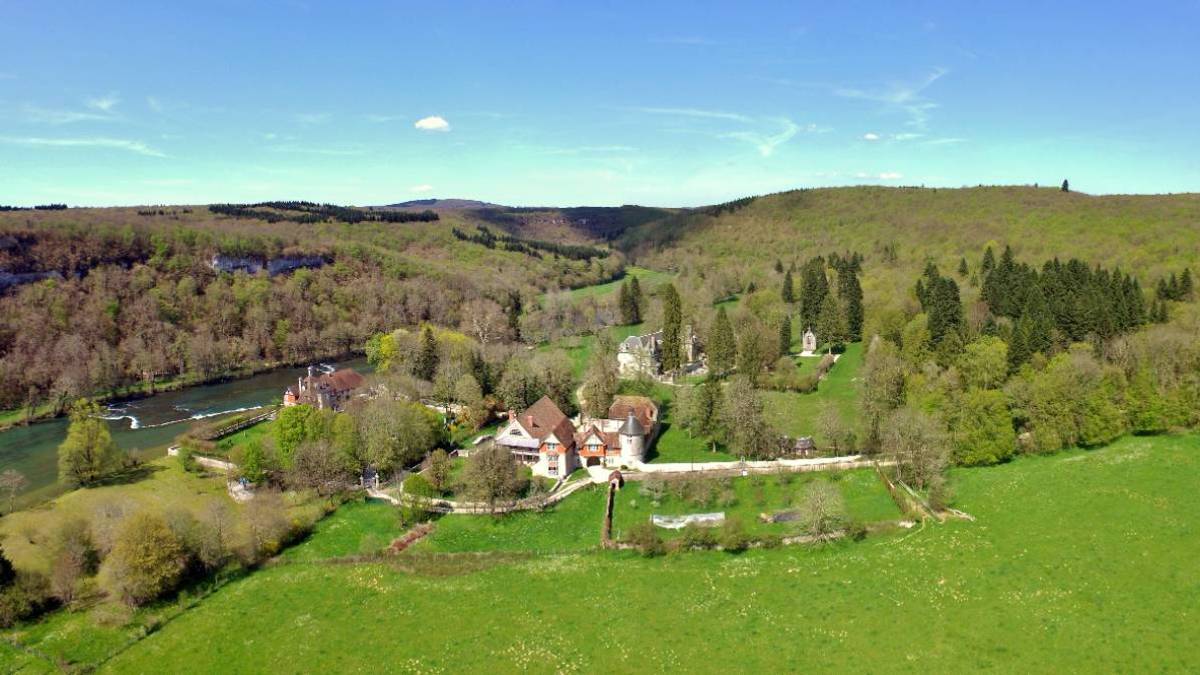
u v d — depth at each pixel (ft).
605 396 447.42
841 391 484.74
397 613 241.96
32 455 435.12
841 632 210.18
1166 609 199.93
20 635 238.48
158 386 610.65
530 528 310.86
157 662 222.28
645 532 282.77
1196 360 361.51
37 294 622.13
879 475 326.65
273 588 263.08
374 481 364.17
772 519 299.79
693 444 400.47
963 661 190.39
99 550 286.87
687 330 628.69
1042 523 257.55
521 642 219.20
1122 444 326.44
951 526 267.59
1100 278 517.96
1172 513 250.98
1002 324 477.77
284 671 213.05
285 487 362.33
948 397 353.72
